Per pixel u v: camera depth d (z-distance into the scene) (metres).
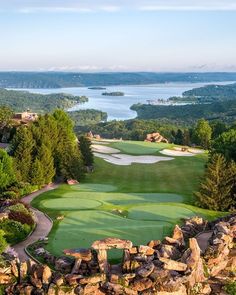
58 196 66.25
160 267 33.41
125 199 64.69
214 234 39.22
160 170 96.56
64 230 45.16
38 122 90.19
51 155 81.19
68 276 32.94
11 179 69.06
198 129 167.25
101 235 43.06
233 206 63.06
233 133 90.88
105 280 32.78
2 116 109.69
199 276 34.22
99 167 97.69
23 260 37.62
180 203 60.62
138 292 32.28
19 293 33.19
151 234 43.19
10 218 46.66
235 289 34.28
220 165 63.62
